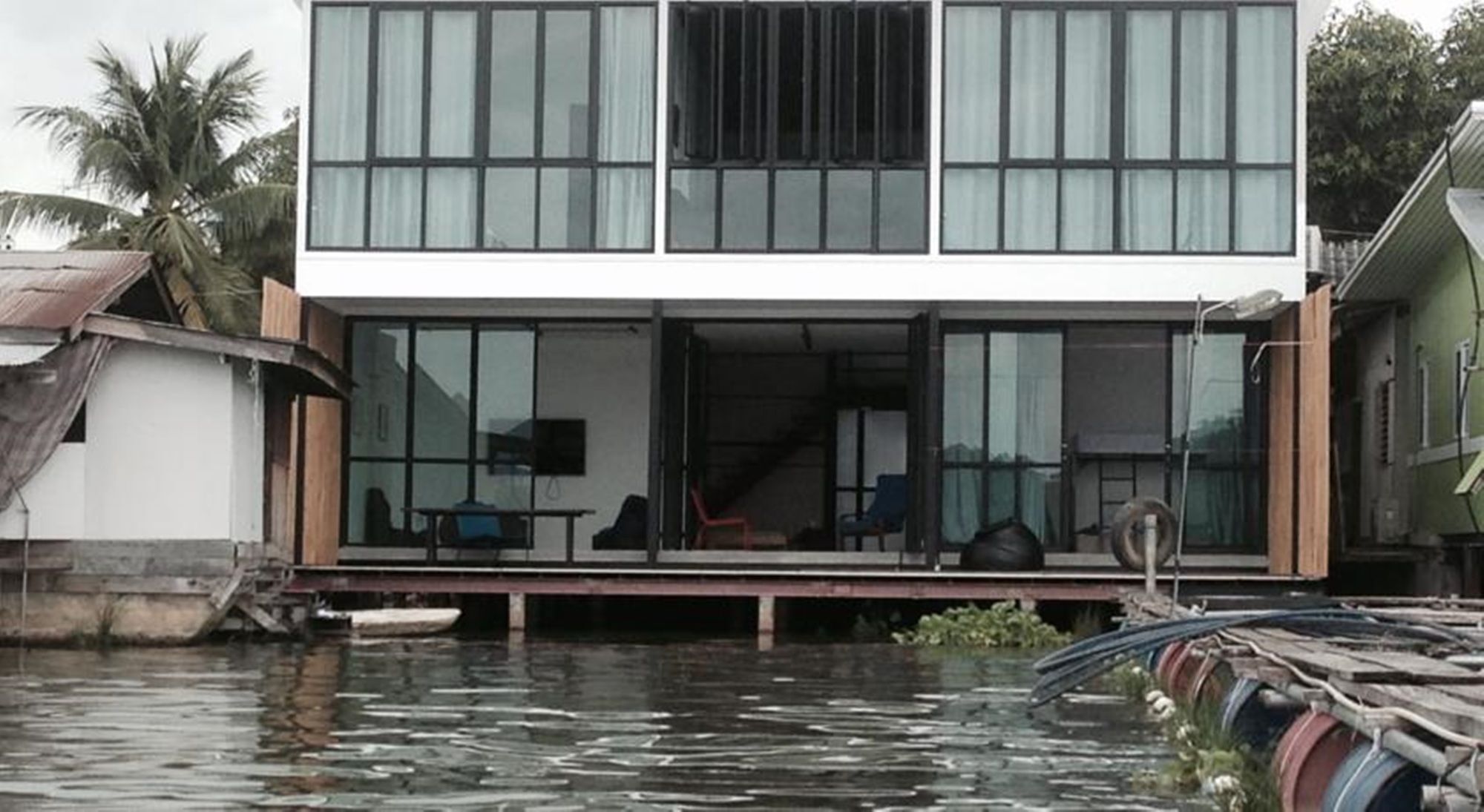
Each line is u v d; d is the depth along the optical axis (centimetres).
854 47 2672
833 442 3152
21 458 2172
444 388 2888
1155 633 1255
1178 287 2627
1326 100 3778
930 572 2547
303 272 2675
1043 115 2653
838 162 2670
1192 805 1041
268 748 1250
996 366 2797
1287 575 2569
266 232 4272
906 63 2673
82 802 1018
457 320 2884
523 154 2680
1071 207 2648
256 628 2270
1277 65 2644
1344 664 964
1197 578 2491
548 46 2686
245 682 1719
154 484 2214
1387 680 902
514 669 1911
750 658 2089
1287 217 2634
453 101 2692
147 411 2217
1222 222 2638
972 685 1764
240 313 4150
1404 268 2784
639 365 2930
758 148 2662
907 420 3003
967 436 2794
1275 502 2692
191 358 2223
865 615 2655
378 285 2673
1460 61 3888
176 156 4262
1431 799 726
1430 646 1175
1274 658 1062
